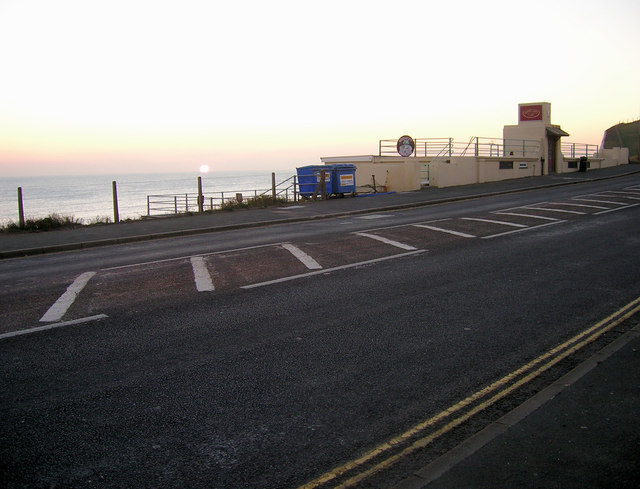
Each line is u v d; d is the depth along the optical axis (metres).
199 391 4.94
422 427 4.21
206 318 7.23
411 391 4.88
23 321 7.28
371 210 20.95
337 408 4.56
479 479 3.31
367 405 4.61
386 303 7.82
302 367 5.47
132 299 8.30
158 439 4.08
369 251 12.01
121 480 3.55
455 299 8.00
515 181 33.91
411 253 11.72
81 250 13.98
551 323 6.82
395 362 5.58
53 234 16.25
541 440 3.75
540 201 22.45
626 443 3.67
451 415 4.40
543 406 4.28
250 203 23.38
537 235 13.91
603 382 4.70
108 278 9.86
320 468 3.67
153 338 6.46
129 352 6.00
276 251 12.20
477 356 5.73
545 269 9.97
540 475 3.33
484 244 12.72
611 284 8.75
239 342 6.26
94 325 7.02
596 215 17.59
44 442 4.05
